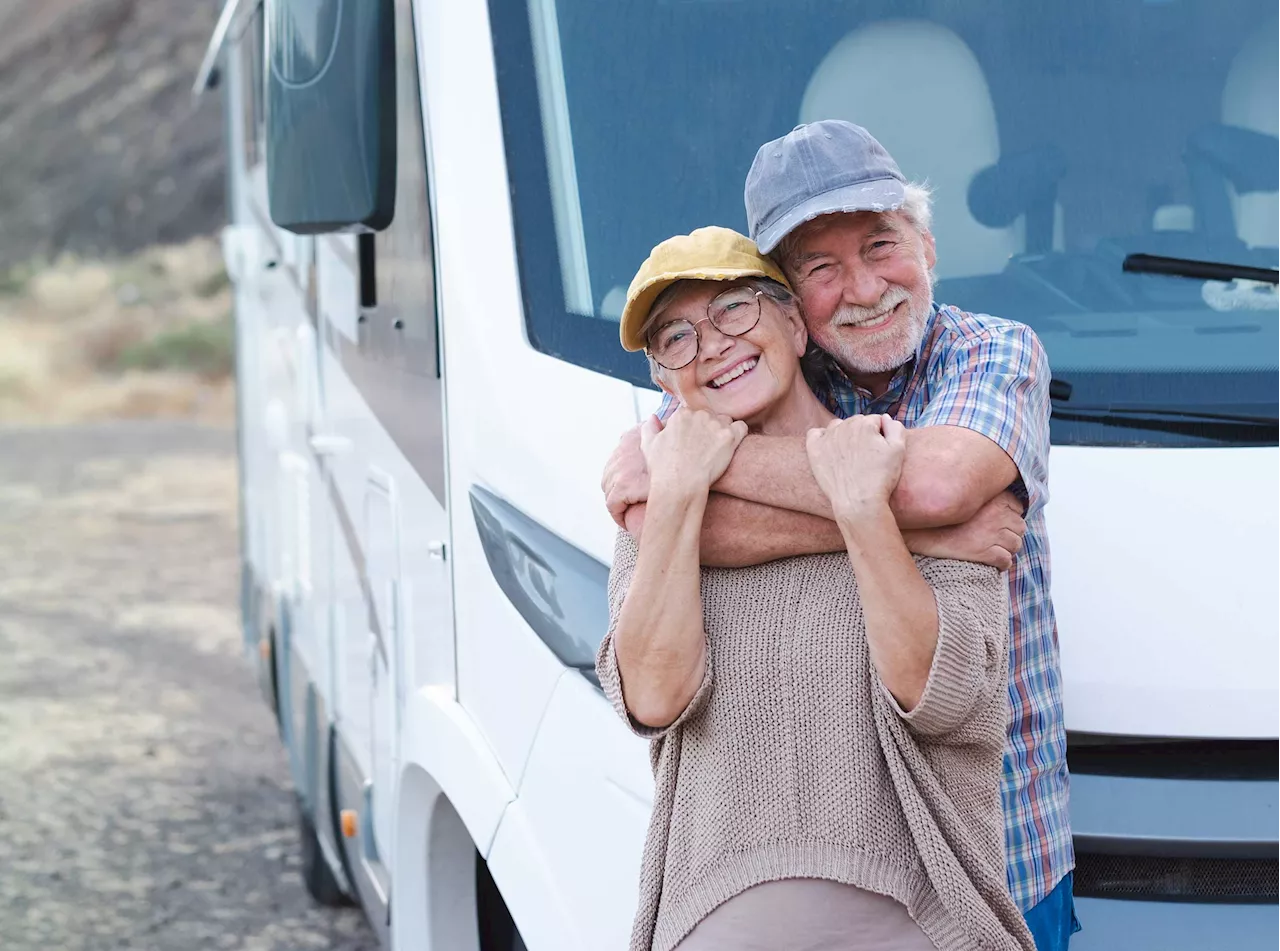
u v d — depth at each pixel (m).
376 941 5.30
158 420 21.34
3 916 5.52
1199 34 3.08
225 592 11.47
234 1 6.30
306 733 4.84
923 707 1.94
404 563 3.34
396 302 3.39
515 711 2.66
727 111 3.03
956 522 2.03
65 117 32.16
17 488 16.12
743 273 2.10
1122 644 2.41
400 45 3.28
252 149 6.00
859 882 1.95
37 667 9.27
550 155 2.98
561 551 2.60
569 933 2.42
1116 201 2.98
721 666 2.06
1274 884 2.33
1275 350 2.74
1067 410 2.67
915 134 3.05
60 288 26.23
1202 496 2.52
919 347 2.26
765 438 2.11
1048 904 2.21
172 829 6.47
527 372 2.78
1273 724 2.36
